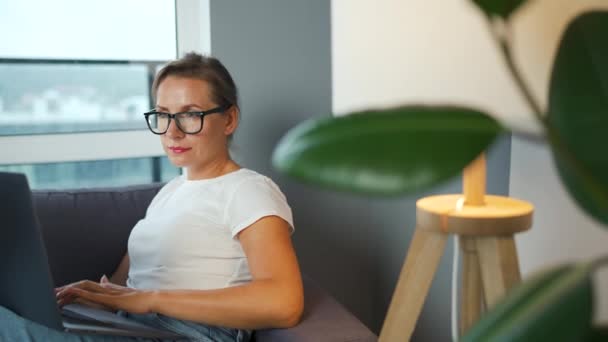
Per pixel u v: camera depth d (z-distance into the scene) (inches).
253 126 86.7
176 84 67.5
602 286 50.3
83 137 87.4
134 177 93.0
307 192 90.0
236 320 58.1
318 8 87.2
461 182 69.9
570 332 20.5
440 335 78.0
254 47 85.7
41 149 85.9
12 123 86.7
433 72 53.7
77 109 89.1
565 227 54.1
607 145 25.8
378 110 21.6
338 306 63.7
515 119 47.8
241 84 85.7
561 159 24.0
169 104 67.6
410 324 52.3
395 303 53.2
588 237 51.8
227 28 84.5
